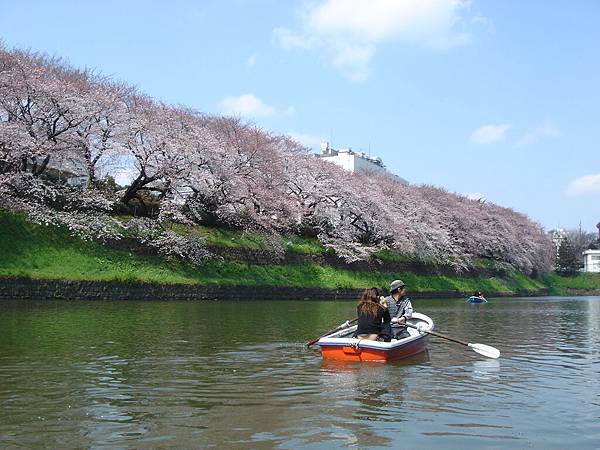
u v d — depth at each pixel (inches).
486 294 2399.1
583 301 2046.0
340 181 1920.5
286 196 1702.8
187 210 1462.8
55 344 487.8
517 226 3152.1
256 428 254.1
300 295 1477.6
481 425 266.8
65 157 1221.7
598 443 243.3
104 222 1205.7
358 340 433.1
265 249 1529.3
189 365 409.1
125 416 270.1
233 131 1635.1
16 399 299.1
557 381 380.8
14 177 1119.6
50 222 1138.0
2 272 971.3
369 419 272.1
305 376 375.9
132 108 1348.4
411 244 2053.4
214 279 1301.7
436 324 852.0
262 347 504.7
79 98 1205.7
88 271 1098.1
